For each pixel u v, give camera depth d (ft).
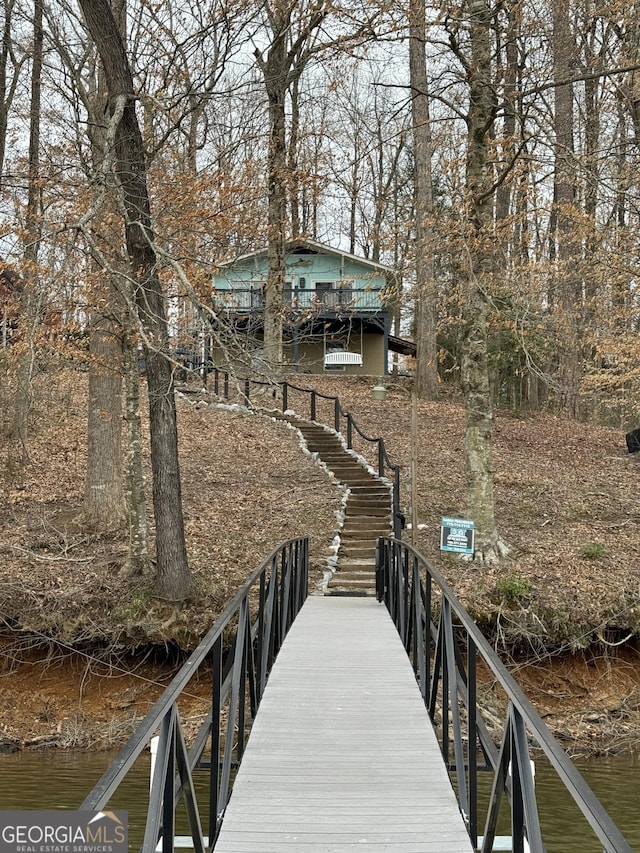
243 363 34.50
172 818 11.26
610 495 59.41
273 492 57.62
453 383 109.70
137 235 36.50
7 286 41.50
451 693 17.42
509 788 12.96
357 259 103.40
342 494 57.26
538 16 50.62
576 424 85.92
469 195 44.14
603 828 7.01
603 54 51.90
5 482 57.41
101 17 35.14
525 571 44.68
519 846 11.04
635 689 39.70
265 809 15.76
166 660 40.11
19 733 36.52
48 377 57.67
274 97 50.01
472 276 43.16
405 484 59.11
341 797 16.35
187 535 48.78
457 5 42.04
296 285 105.50
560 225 69.00
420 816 15.47
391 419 81.41
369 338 112.78
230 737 17.04
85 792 28.09
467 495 47.19
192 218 37.35
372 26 39.24
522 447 73.61
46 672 39.93
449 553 46.93
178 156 41.29
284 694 23.45
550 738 9.18
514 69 46.65
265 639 24.85
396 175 108.88
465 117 43.80
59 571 43.91
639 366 60.18
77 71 42.78
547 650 40.70
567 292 65.05
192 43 39.47
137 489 43.47
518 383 100.78
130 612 39.93
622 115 58.39
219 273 38.04
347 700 22.93
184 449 66.69
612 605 41.45
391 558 36.06
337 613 36.83
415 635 25.54
